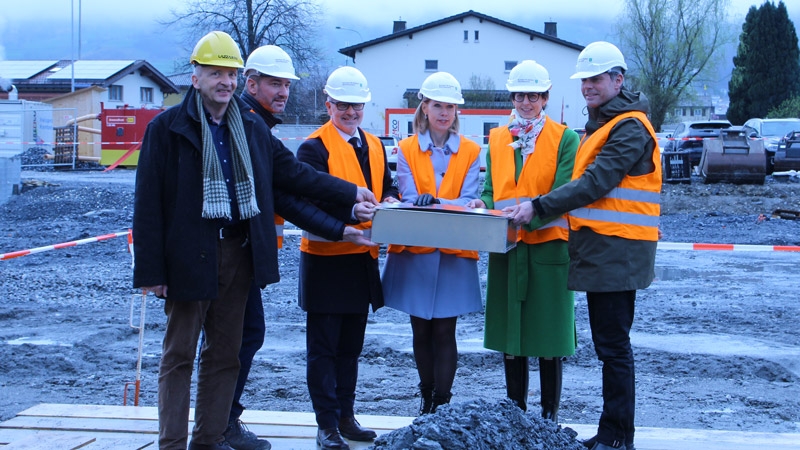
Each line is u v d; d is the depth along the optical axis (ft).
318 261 15.71
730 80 210.38
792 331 29.25
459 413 12.59
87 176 98.63
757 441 15.92
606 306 14.38
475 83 172.76
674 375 24.71
